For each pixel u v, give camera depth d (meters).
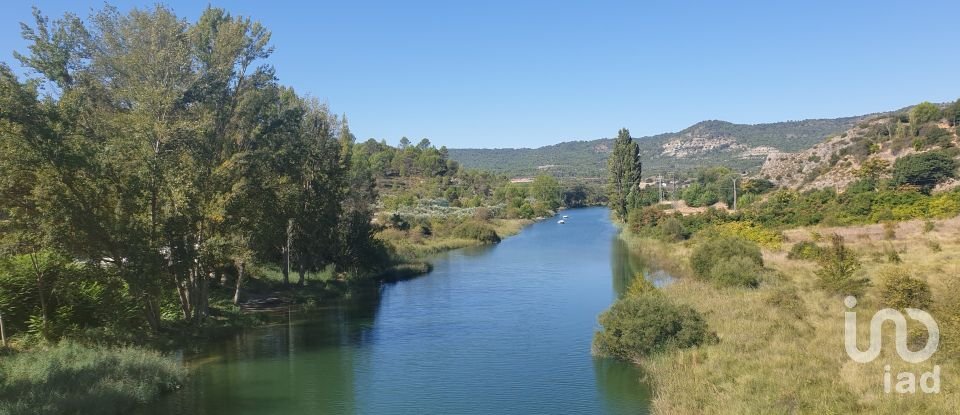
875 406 16.09
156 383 22.02
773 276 37.19
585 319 34.47
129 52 31.20
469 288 46.91
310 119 45.66
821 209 70.06
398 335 31.67
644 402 20.80
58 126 24.27
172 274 29.19
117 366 21.61
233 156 30.58
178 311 32.38
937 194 68.62
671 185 190.50
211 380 24.05
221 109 32.16
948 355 19.70
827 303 29.34
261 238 34.88
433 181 163.12
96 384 19.67
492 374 24.53
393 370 25.38
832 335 23.38
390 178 167.50
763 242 57.00
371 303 41.50
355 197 60.97
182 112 30.72
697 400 18.59
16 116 23.14
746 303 30.09
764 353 21.88
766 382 18.78
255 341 30.53
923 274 32.50
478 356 27.25
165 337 28.36
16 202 24.34
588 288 45.09
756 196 103.50
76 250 25.33
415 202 126.62
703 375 20.61
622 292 42.66
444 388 22.94
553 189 177.38
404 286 48.94
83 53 33.12
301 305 39.81
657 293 29.69
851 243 51.44
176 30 30.62
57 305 26.30
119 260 26.28
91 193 25.61
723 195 113.06
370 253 53.28
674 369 22.00
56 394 18.00
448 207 126.62
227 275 42.88
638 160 109.38
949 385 17.17
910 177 76.88
